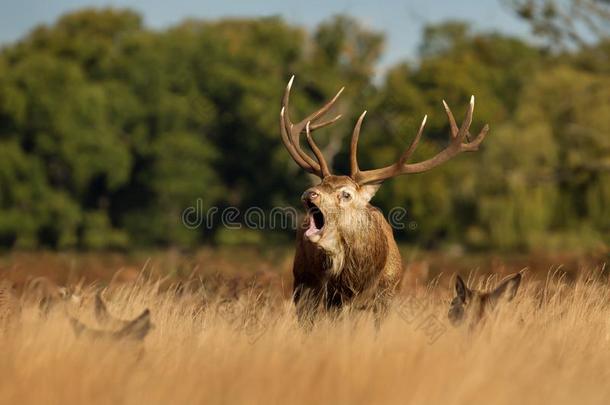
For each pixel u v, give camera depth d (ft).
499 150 325.83
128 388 46.85
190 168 542.57
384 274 75.05
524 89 344.28
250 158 562.66
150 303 72.90
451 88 460.96
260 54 566.77
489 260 217.15
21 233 524.93
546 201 315.78
